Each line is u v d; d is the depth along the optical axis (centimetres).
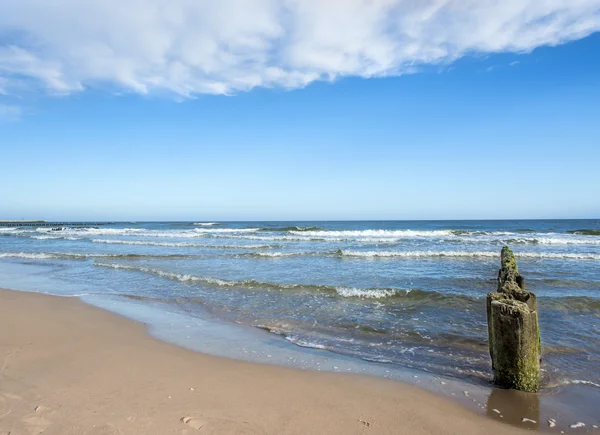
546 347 617
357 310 862
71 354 569
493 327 478
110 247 2561
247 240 3005
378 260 1750
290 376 498
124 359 551
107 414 378
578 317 792
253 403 415
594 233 3256
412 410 408
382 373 514
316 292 1046
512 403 428
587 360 563
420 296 975
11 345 609
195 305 924
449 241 2652
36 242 3131
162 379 478
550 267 1486
